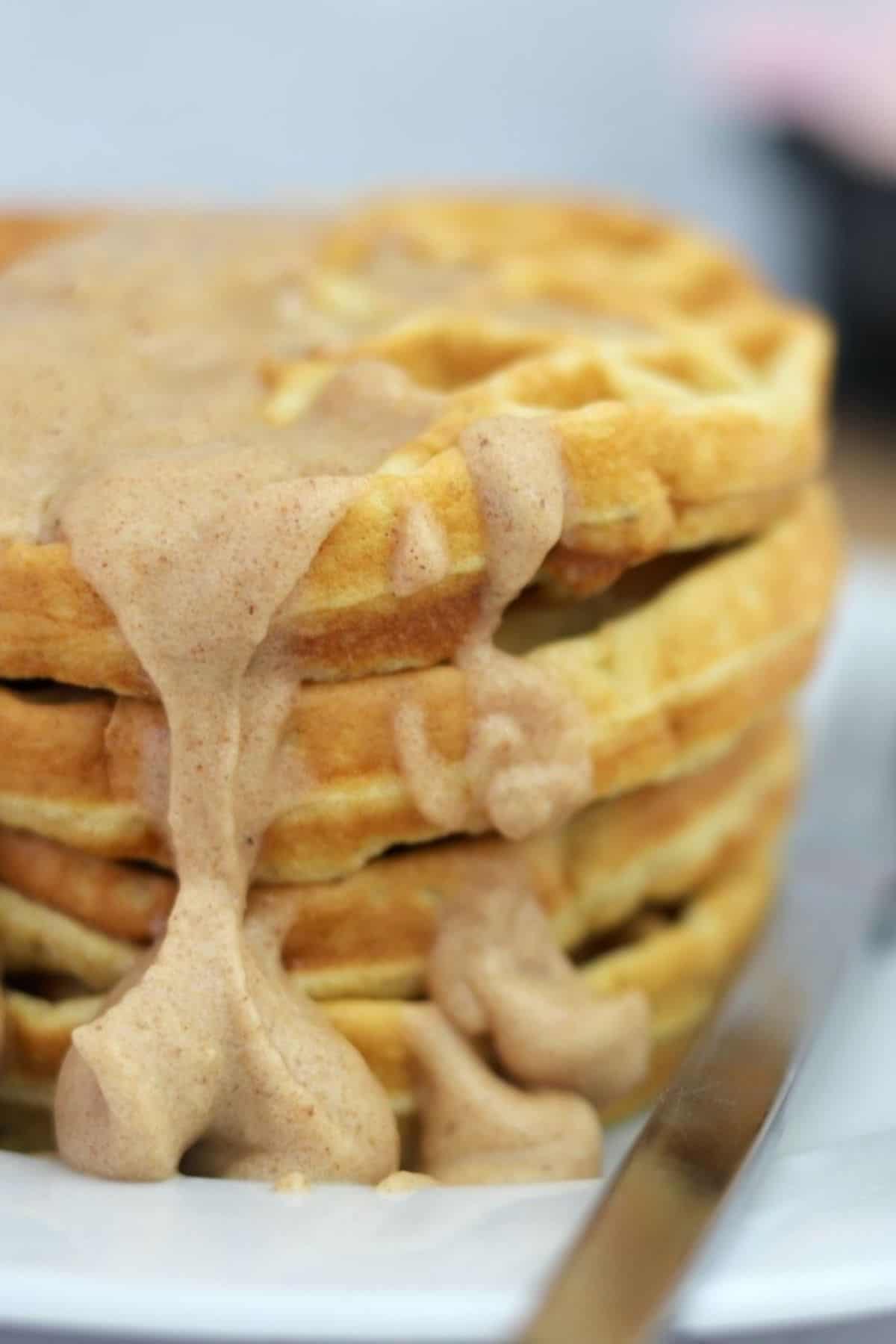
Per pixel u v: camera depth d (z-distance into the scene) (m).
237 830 0.30
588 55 0.73
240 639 0.29
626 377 0.32
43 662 0.30
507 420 0.30
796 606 0.34
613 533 0.31
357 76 0.70
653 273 0.39
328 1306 0.26
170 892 0.30
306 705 0.30
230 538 0.29
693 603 0.32
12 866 0.31
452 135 0.73
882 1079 0.31
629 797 0.32
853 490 0.58
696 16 0.72
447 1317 0.26
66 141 0.66
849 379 0.65
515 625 0.32
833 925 0.33
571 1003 0.31
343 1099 0.30
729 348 0.36
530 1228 0.27
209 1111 0.29
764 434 0.33
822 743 0.40
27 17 0.64
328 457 0.30
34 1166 0.29
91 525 0.29
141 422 0.31
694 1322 0.26
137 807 0.30
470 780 0.30
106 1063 0.28
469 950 0.31
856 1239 0.27
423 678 0.30
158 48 0.66
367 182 0.71
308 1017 0.30
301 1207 0.28
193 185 0.68
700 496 0.32
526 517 0.30
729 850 0.34
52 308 0.35
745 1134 0.28
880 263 0.61
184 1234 0.27
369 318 0.36
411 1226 0.27
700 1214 0.27
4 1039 0.30
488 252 0.40
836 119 0.61
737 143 0.68
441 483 0.30
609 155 0.75
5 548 0.30
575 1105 0.31
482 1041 0.31
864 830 0.36
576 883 0.32
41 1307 0.26
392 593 0.30
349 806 0.30
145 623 0.29
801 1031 0.31
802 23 0.66
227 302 0.36
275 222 0.41
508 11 0.72
